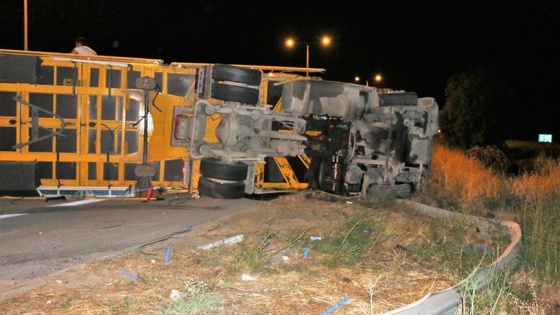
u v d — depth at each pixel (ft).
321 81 35.60
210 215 30.71
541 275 23.72
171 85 36.04
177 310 16.24
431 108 39.01
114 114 35.35
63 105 34.94
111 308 16.66
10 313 16.08
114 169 35.88
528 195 40.57
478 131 107.45
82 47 41.55
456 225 30.83
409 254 25.05
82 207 32.96
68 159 35.04
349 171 36.99
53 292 17.88
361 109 37.63
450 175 47.70
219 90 32.42
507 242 28.68
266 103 37.19
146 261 21.39
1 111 34.37
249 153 33.55
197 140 33.22
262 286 19.33
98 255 22.20
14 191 35.22
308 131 37.60
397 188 38.96
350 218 29.66
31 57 33.55
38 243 24.30
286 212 31.65
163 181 36.65
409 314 16.58
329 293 19.16
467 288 18.44
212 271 20.54
